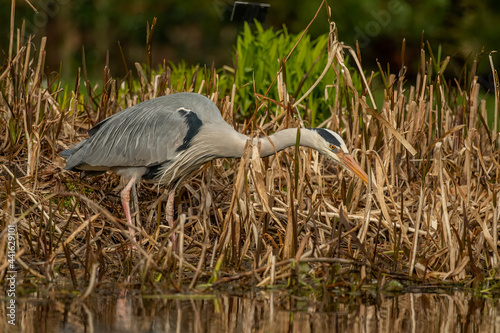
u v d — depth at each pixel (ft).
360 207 37.04
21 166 37.76
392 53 94.48
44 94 40.88
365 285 29.68
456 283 30.37
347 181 38.40
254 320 24.67
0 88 39.37
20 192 34.68
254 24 56.85
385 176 32.63
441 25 93.76
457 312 26.45
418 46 93.45
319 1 93.86
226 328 23.72
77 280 28.84
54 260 30.48
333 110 43.83
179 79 53.62
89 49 96.73
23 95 39.11
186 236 32.76
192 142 33.91
